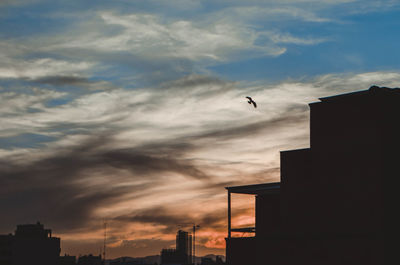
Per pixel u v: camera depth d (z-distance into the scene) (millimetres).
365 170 40531
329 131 43281
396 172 40562
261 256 45969
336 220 41688
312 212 43312
